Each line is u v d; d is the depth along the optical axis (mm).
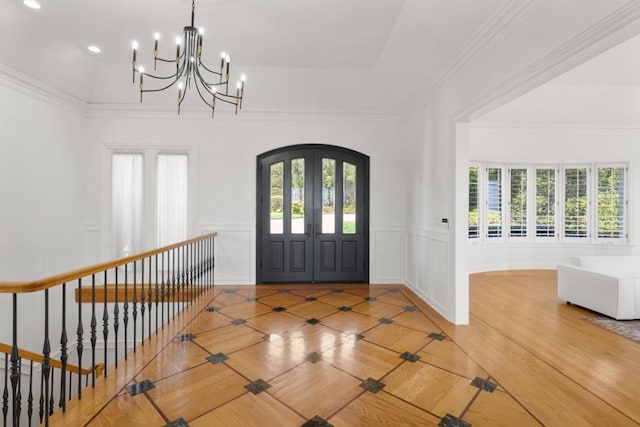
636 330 3328
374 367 2520
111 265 2340
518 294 4758
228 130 5125
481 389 2223
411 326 3412
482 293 4812
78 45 3830
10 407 3656
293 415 1936
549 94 5504
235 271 5164
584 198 6387
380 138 5250
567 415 1942
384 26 3414
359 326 3398
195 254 4797
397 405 2041
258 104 5000
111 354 4723
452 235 3533
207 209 5105
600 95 5473
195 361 2588
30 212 3992
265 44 3814
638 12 1591
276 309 3953
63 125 4488
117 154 5062
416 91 4301
